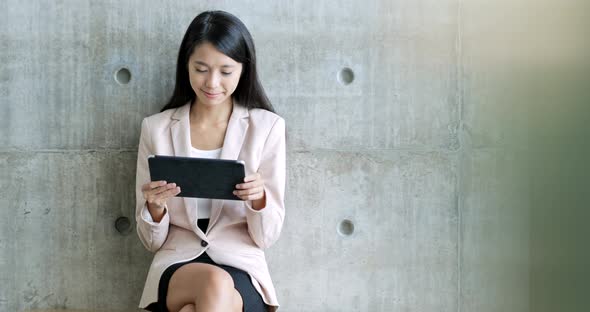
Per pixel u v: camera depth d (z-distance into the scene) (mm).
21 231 3342
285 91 3357
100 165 3342
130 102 3340
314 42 3352
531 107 3076
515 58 3166
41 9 3305
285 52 3348
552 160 2961
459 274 3398
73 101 3330
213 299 2506
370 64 3367
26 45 3312
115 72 3330
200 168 2635
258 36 3340
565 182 2904
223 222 2906
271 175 2951
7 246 3348
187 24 3330
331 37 3354
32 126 3330
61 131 3332
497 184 3293
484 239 3330
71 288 3359
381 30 3359
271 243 2920
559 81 2916
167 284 2699
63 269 3354
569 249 2896
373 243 3395
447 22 3361
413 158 3387
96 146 3340
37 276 3352
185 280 2629
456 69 3365
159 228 2852
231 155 2912
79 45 3316
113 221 3350
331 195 3387
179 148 2938
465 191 3379
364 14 3355
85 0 3307
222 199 2750
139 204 2957
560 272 2930
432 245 3400
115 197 3350
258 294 2814
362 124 3375
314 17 3348
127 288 3363
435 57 3365
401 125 3379
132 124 3344
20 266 3350
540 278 3021
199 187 2695
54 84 3322
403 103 3375
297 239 3387
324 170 3383
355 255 3396
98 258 3357
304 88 3359
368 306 3406
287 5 3340
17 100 3322
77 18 3311
